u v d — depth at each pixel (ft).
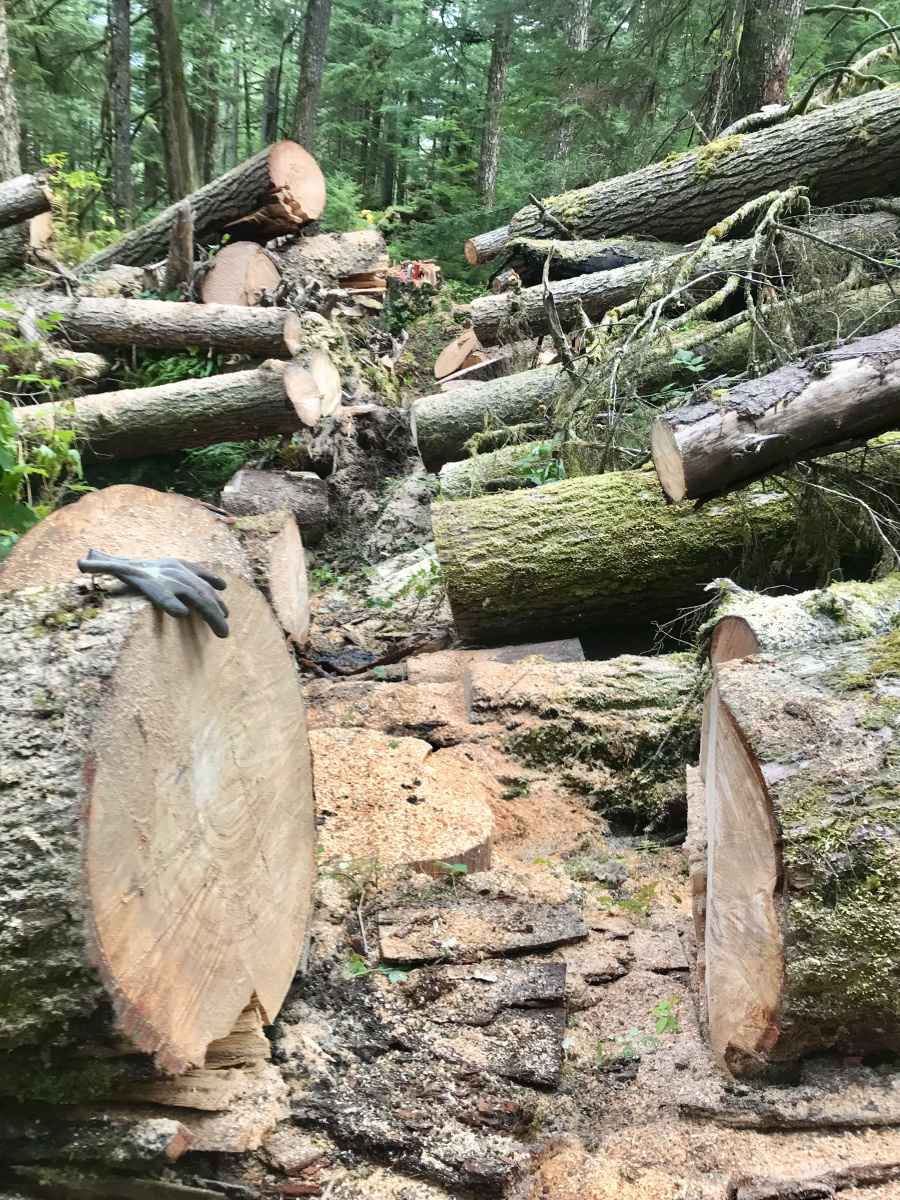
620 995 7.79
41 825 4.45
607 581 14.79
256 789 6.29
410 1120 6.09
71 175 29.04
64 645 4.93
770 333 17.56
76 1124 5.07
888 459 14.15
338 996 7.14
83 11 53.83
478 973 7.47
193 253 25.71
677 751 11.87
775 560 14.48
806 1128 5.83
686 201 24.08
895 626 8.87
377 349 31.07
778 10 27.81
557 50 33.96
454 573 14.98
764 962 6.08
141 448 20.71
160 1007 4.93
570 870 10.20
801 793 5.97
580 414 18.25
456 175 58.95
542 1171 5.87
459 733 12.46
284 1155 5.73
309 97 45.78
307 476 22.04
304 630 16.37
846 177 22.67
